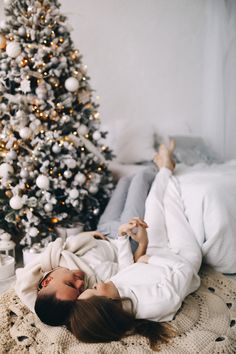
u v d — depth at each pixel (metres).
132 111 3.50
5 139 2.06
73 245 1.73
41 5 2.06
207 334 1.38
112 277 1.58
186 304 1.59
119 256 1.77
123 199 2.36
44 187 2.00
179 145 3.25
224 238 1.96
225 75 3.10
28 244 2.12
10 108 2.09
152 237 1.97
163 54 3.47
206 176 2.25
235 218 1.99
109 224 2.20
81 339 1.29
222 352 1.30
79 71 2.25
